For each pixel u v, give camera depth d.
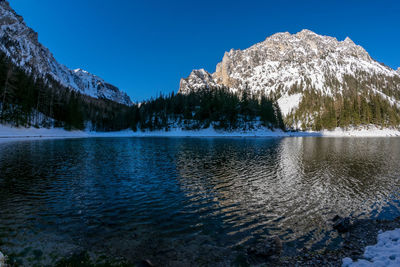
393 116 120.38
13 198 15.56
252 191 18.08
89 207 14.16
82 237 10.27
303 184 20.20
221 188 18.81
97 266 7.90
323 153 40.84
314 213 13.73
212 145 57.75
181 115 138.88
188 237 10.55
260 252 9.06
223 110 122.44
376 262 7.41
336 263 8.08
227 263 8.45
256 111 130.50
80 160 31.41
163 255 8.94
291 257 8.88
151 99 152.75
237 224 12.09
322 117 135.38
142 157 35.38
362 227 11.76
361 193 17.66
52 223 11.70
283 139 84.81
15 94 83.38
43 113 101.25
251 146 54.94
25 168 25.33
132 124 139.00
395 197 16.77
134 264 8.17
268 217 13.09
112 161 31.25
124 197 16.23
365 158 34.66
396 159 33.53
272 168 27.22
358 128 120.19
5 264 7.55
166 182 20.55
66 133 100.69
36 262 8.02
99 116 153.25
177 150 45.78
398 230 10.32
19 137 69.88
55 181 20.16
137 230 11.15
